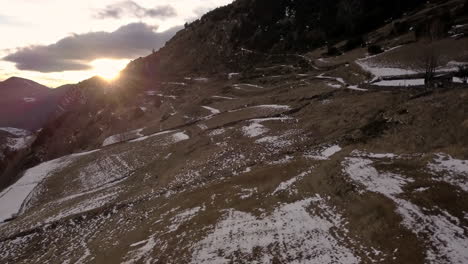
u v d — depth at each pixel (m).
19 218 44.22
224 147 46.88
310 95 61.06
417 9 101.56
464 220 19.27
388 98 43.66
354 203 23.14
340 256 18.80
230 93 94.31
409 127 32.88
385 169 26.28
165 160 51.59
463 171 23.42
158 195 36.94
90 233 31.73
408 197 22.02
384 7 114.75
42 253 30.30
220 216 25.97
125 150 64.12
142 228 28.17
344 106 47.16
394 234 19.30
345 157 30.22
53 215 40.16
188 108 91.19
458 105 32.25
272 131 48.38
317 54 106.62
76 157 69.62
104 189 47.25
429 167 25.02
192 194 33.03
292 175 30.78
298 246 20.34
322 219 22.62
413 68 57.25
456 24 75.25
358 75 64.88
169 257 22.02
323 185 26.73
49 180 58.41
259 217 24.50
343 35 118.38
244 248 21.16
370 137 34.62
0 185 72.69
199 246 22.33
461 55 57.41
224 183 33.47
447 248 17.50
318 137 41.06
